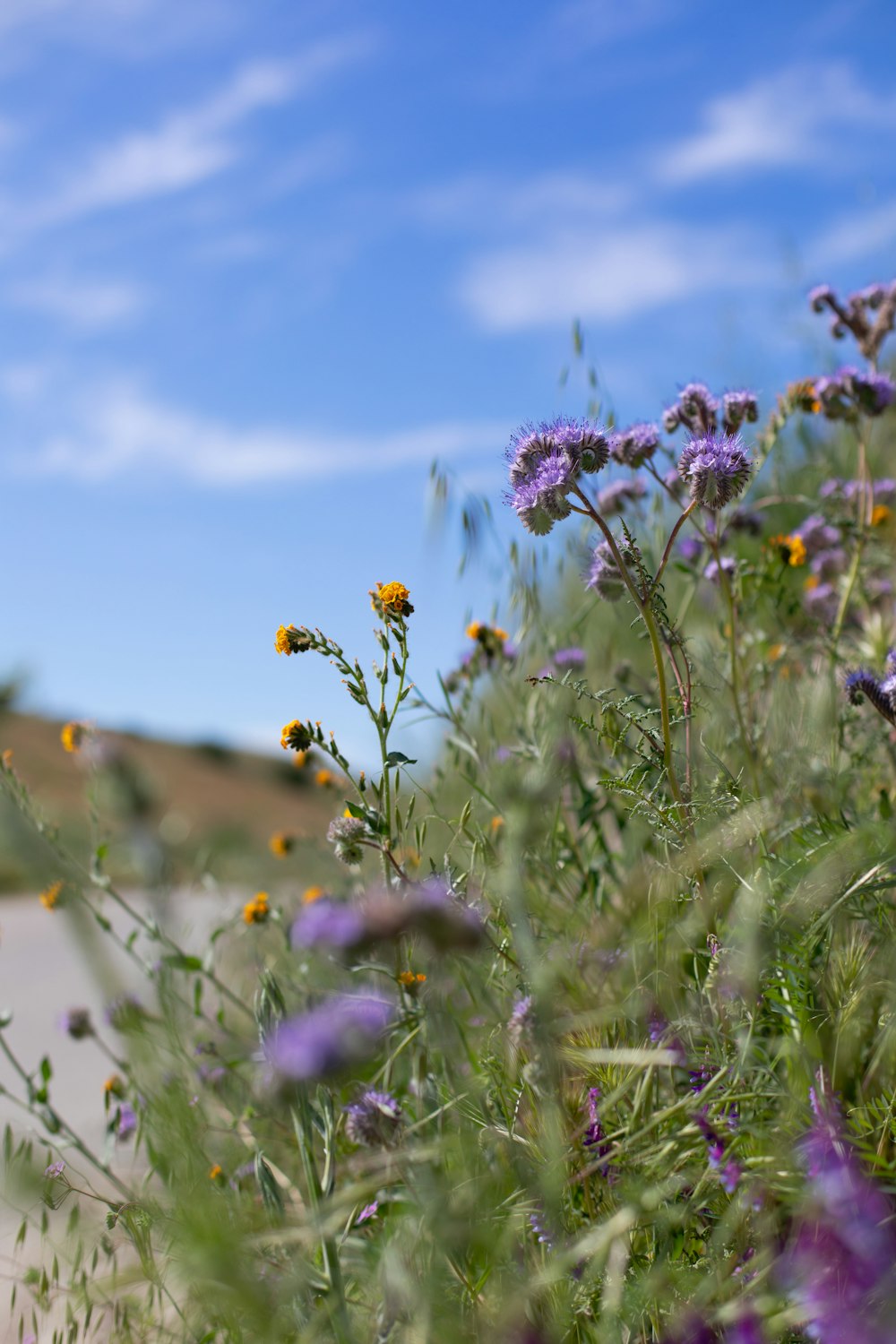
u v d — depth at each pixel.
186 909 1.26
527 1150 0.82
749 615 1.22
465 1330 0.76
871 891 0.84
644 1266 0.80
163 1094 0.90
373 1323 0.80
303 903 1.24
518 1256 0.82
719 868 0.89
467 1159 0.79
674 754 1.00
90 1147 1.15
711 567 1.11
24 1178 0.89
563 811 1.12
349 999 0.85
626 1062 0.83
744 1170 0.79
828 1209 0.75
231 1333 0.78
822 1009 0.86
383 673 0.91
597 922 0.99
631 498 1.16
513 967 0.90
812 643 1.18
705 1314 0.77
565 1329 0.76
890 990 0.88
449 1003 0.90
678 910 0.94
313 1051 0.73
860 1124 0.82
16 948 2.36
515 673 1.17
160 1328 0.85
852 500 1.23
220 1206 0.78
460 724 1.06
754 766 1.02
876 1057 0.85
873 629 1.17
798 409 1.20
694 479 0.91
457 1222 0.76
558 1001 0.89
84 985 1.94
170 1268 0.82
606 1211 0.82
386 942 0.79
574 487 0.90
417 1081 0.92
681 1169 0.82
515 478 0.92
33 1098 1.05
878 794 1.04
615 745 0.94
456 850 0.98
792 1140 0.79
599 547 0.98
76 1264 0.87
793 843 0.92
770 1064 0.82
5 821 1.09
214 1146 0.96
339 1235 0.81
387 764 0.91
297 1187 0.94
